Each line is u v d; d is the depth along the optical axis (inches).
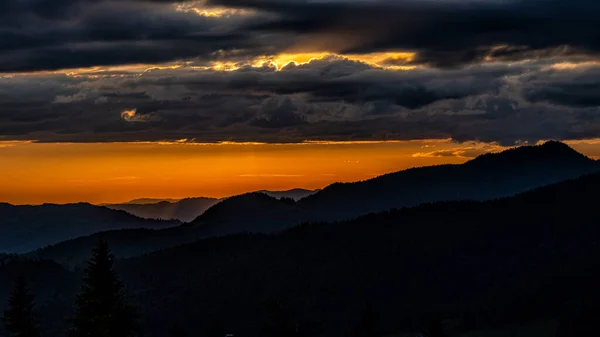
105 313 2773.1
